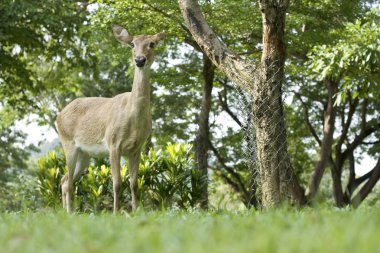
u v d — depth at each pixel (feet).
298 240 11.62
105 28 63.31
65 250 11.41
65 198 39.55
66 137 38.96
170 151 46.98
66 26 71.72
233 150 102.73
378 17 44.75
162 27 62.64
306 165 106.22
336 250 10.16
